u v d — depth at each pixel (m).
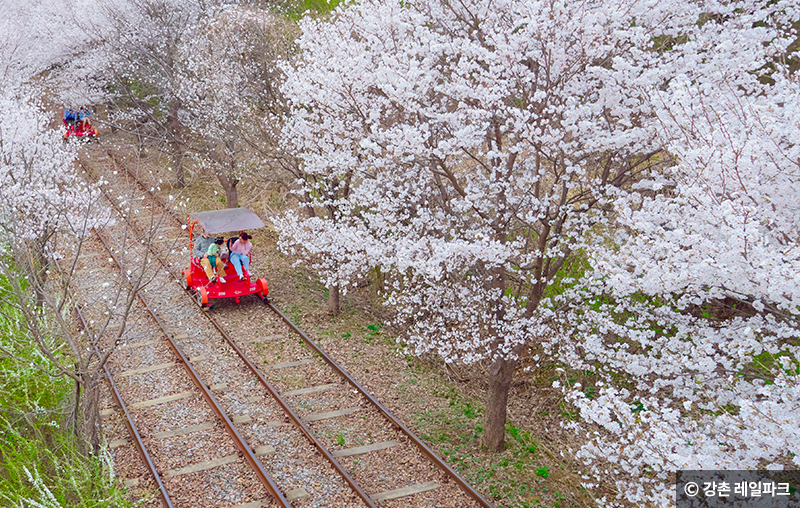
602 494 8.84
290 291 16.09
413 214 10.65
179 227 19.19
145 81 22.62
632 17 7.96
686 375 7.19
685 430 7.04
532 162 9.20
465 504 8.42
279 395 11.15
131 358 12.29
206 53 17.72
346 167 10.68
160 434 9.82
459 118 8.31
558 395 11.50
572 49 7.94
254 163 18.36
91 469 8.47
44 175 13.71
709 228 5.84
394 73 8.20
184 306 14.89
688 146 6.17
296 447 9.62
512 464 9.53
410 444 9.82
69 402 9.73
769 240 5.84
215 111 17.52
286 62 11.35
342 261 12.91
